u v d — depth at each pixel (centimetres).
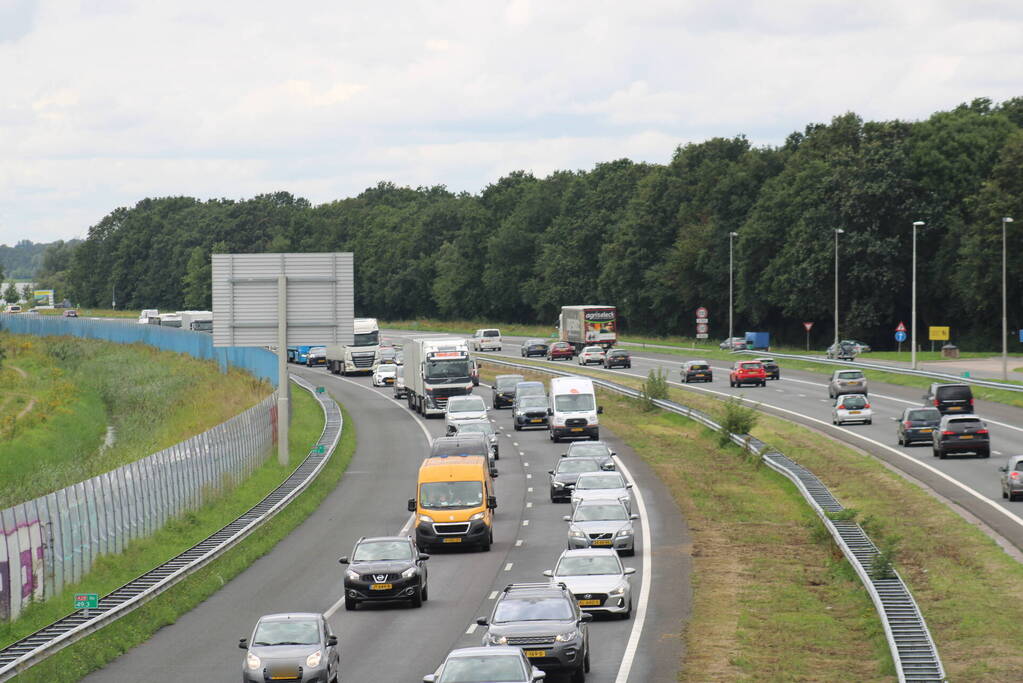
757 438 13488
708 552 8162
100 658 5509
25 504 6862
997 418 13900
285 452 12725
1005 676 4931
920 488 9806
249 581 7625
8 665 4919
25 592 6750
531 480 11975
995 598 6384
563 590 5228
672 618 6219
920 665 5009
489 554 8450
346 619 6438
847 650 5512
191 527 9338
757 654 5425
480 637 5838
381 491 11600
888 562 6825
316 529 9675
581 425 14638
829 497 9850
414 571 6631
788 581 7200
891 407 15900
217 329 12356
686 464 12669
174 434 15288
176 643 5962
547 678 5044
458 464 8844
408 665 5291
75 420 17300
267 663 4675
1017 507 8825
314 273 12388
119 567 7888
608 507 8344
